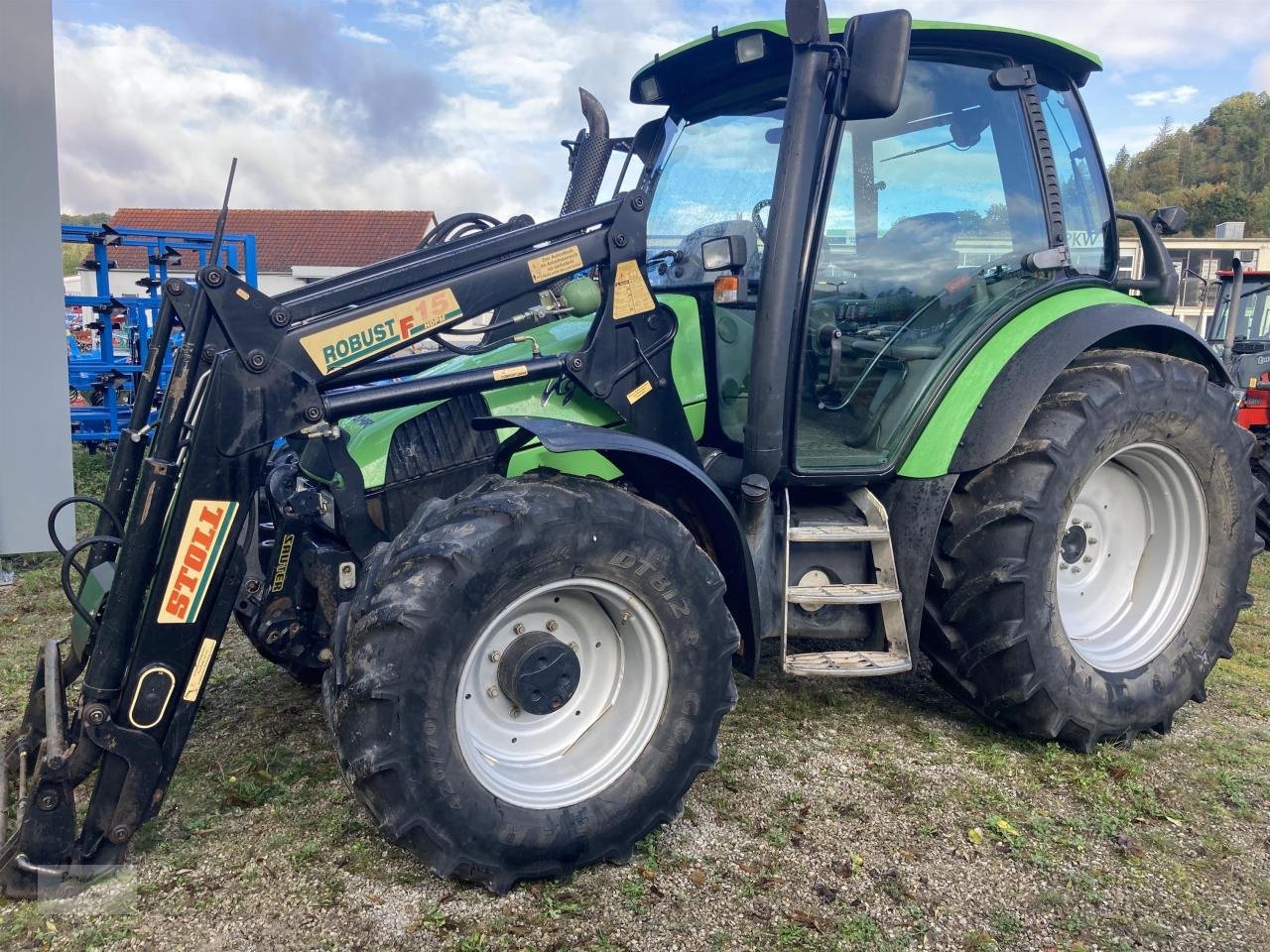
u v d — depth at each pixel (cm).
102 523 270
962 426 296
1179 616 335
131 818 222
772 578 291
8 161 553
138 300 945
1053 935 217
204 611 223
